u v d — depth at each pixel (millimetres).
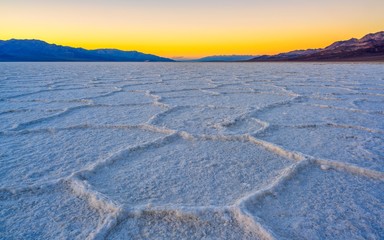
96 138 3006
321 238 1354
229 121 3652
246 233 1394
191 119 3885
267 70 19031
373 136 3061
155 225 1469
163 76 13008
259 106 4801
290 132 3225
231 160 2389
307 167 2199
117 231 1423
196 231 1419
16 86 8125
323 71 16547
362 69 18469
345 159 2375
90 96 6133
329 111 4453
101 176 2064
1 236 1373
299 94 6336
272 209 1611
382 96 6078
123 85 8547
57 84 8789
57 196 1761
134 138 3012
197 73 15711
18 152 2551
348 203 1673
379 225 1454
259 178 2035
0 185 1875
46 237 1368
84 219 1519
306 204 1663
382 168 2164
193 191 1833
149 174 2102
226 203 1674
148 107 4820
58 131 3271
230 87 8055
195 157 2459
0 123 3604
